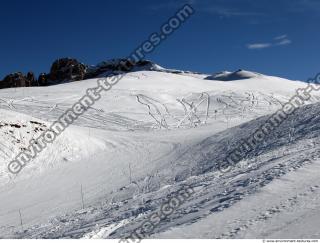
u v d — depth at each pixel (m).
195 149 36.78
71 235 13.00
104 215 16.50
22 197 29.09
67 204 25.75
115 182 30.66
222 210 10.84
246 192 12.19
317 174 12.60
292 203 10.38
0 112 43.44
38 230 17.19
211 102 74.94
